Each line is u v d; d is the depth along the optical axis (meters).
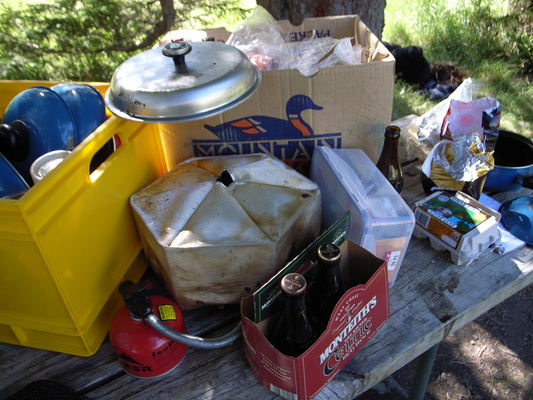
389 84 1.00
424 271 1.00
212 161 1.00
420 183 1.25
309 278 0.84
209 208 0.86
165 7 2.58
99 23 2.60
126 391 0.81
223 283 0.86
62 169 0.73
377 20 2.09
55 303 0.78
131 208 0.93
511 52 3.61
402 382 1.88
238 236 0.81
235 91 0.80
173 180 0.95
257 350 0.73
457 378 1.85
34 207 0.67
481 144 1.04
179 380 0.82
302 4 1.99
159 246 0.83
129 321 0.79
